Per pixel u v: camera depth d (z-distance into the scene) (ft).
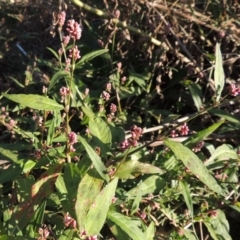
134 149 1.28
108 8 1.98
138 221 1.35
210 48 2.04
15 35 2.21
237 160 1.45
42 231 1.18
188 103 1.89
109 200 1.15
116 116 1.74
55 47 2.11
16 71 2.10
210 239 1.58
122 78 1.82
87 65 1.92
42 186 1.22
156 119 1.80
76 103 1.59
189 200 1.31
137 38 2.03
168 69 1.91
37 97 1.26
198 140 1.28
